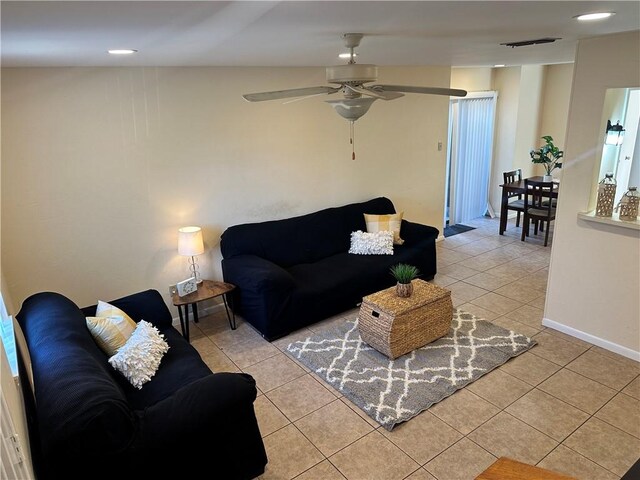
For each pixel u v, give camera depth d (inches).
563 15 80.5
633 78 124.1
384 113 212.7
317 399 125.7
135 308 132.3
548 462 101.9
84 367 85.9
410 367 136.6
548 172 256.2
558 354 142.9
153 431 81.8
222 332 164.1
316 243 189.9
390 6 63.0
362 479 99.1
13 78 126.8
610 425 112.1
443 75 231.6
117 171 148.9
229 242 171.0
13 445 57.0
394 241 199.3
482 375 132.5
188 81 156.2
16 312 138.1
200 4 55.5
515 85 280.8
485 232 275.9
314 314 164.2
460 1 61.5
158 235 162.1
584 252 145.4
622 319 140.3
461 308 175.6
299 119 185.3
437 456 104.6
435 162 242.5
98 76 139.5
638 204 133.9
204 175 167.2
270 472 101.6
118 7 54.6
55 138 136.3
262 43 98.5
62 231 143.1
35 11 54.4
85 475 77.3
